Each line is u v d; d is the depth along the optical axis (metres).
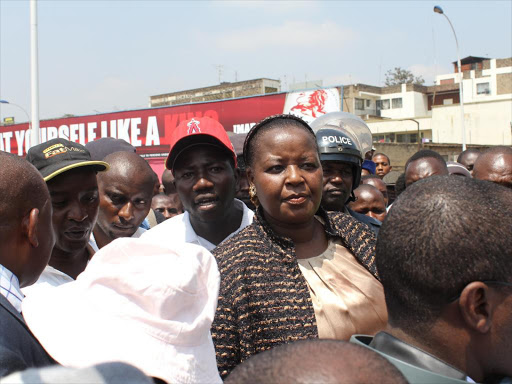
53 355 1.32
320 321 1.85
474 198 1.27
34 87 11.20
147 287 1.33
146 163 3.30
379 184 5.13
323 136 3.06
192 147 2.91
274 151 1.96
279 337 1.80
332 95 11.41
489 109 37.53
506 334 1.24
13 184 1.66
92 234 3.16
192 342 1.38
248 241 1.97
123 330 1.32
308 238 2.07
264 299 1.84
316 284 1.94
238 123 12.77
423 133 40.00
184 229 3.12
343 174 3.12
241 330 1.80
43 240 1.78
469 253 1.22
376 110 50.88
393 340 1.27
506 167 4.11
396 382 0.88
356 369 0.87
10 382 1.16
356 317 1.90
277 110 12.17
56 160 2.48
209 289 1.48
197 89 43.47
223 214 3.03
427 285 1.25
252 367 0.92
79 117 15.40
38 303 1.44
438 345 1.28
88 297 1.37
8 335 1.39
